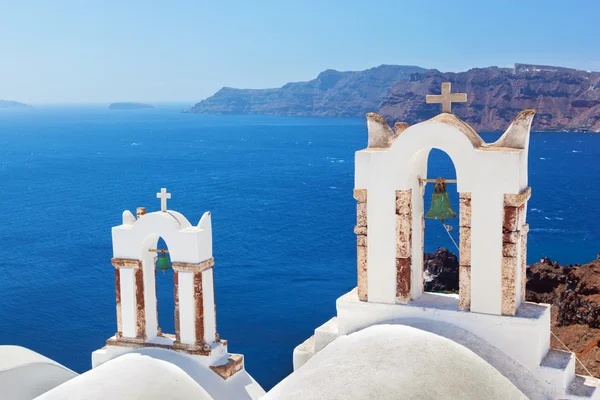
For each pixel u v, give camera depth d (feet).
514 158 33.58
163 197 40.34
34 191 454.81
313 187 479.41
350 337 35.58
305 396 30.71
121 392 34.06
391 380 30.55
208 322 40.14
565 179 524.52
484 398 30.71
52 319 173.47
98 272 226.17
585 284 119.75
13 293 200.13
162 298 184.65
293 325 173.17
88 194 439.63
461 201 34.99
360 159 37.04
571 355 34.96
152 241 41.19
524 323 33.83
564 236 305.94
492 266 34.60
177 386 36.19
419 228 38.09
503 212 34.14
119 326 41.57
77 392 33.45
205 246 39.55
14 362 45.88
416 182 37.63
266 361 147.43
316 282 218.38
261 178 537.24
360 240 37.55
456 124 35.37
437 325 35.73
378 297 37.52
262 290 208.23
